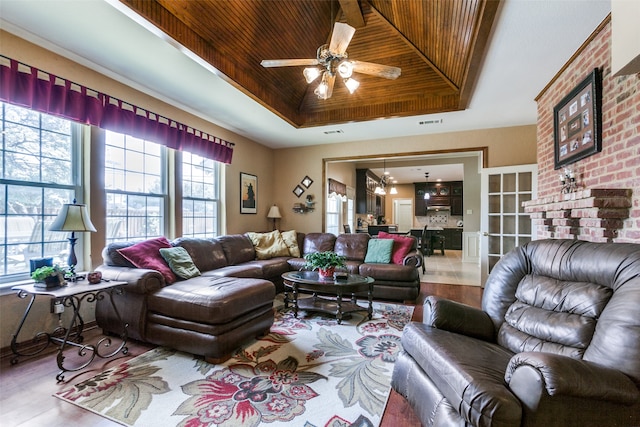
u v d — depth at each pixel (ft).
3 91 7.75
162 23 7.67
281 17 10.12
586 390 3.41
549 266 5.90
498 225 15.55
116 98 10.64
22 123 8.66
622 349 3.75
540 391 3.51
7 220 8.39
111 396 6.17
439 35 9.78
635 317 3.83
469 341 5.61
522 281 6.34
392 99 14.07
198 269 11.84
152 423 5.38
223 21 9.05
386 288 13.46
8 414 5.59
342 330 10.01
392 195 41.57
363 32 11.35
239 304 8.13
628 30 4.27
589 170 7.86
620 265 4.61
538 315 5.51
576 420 3.51
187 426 5.31
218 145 15.38
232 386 6.59
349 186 29.30
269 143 19.83
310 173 20.27
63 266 9.51
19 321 8.16
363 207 31.50
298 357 8.02
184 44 8.41
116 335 9.29
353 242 16.39
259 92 12.28
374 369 7.43
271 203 21.02
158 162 12.95
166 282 9.39
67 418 5.50
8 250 8.39
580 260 5.33
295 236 17.54
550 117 10.61
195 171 14.89
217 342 7.57
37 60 8.61
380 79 13.25
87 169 10.07
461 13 8.09
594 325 4.62
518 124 15.47
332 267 11.60
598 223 6.66
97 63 9.77
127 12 7.04
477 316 6.33
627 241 6.28
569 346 4.74
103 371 7.18
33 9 7.27
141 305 8.55
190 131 13.78
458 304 6.47
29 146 8.80
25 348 8.20
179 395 6.23
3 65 7.77
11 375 6.93
